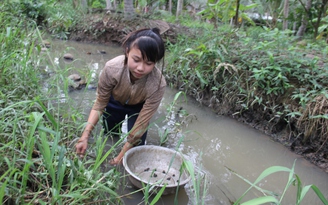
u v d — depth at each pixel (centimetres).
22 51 240
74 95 292
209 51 342
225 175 210
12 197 122
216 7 484
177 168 193
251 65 310
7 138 154
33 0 647
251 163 232
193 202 167
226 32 437
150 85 186
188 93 348
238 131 280
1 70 204
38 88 212
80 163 148
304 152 250
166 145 235
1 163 130
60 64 389
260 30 552
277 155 247
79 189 133
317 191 107
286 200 192
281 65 298
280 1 687
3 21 320
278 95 279
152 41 157
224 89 313
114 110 215
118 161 184
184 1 1005
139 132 183
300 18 552
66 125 190
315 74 284
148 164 196
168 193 168
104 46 574
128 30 580
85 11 665
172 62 377
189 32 550
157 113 290
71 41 593
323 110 242
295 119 259
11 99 192
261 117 288
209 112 312
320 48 405
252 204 99
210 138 262
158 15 721
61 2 769
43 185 135
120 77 188
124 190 173
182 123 274
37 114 126
